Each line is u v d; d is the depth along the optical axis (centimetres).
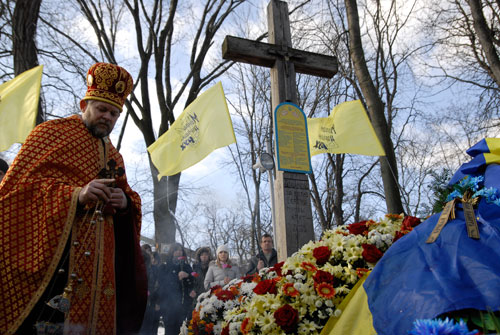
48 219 245
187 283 690
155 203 1263
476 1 1066
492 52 1045
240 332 296
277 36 566
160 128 1382
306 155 520
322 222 2031
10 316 235
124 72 297
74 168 271
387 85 1673
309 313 264
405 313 182
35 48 804
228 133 679
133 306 281
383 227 291
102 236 267
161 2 1439
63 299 235
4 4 874
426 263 197
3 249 240
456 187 239
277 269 326
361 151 723
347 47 1692
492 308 167
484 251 194
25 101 595
